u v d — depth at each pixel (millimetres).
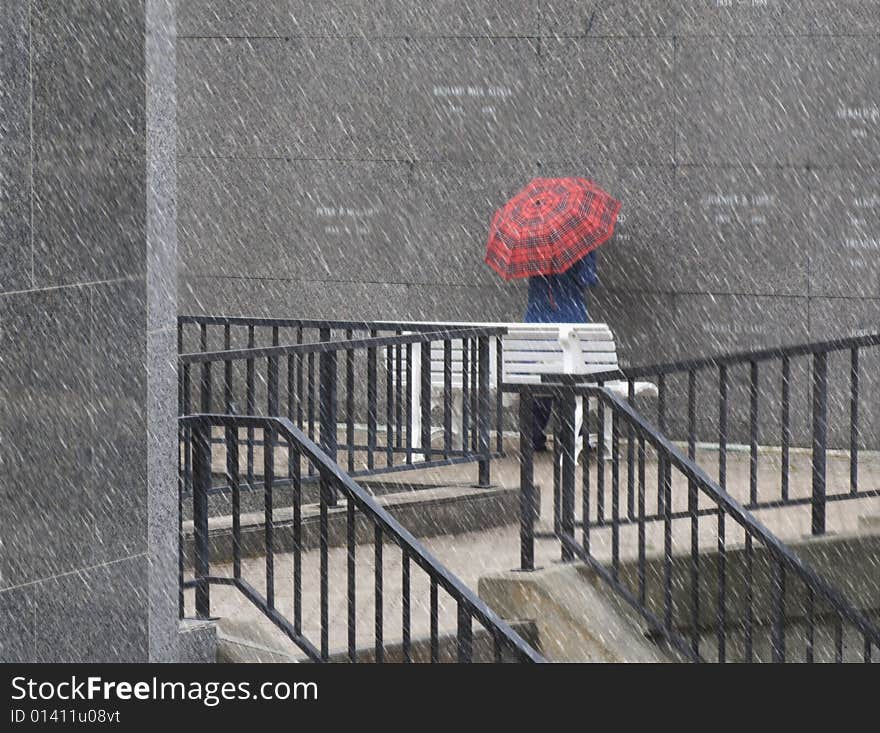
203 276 24562
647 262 22531
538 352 21266
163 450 12359
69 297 11508
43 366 11328
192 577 15266
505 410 21938
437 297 23562
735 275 22109
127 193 11938
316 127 23953
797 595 15789
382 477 19172
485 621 11820
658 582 14922
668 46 22281
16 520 11164
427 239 23562
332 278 24016
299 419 16531
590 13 22641
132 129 11945
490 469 19953
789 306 21859
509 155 23141
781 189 21828
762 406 22078
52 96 11328
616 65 22547
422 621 14250
